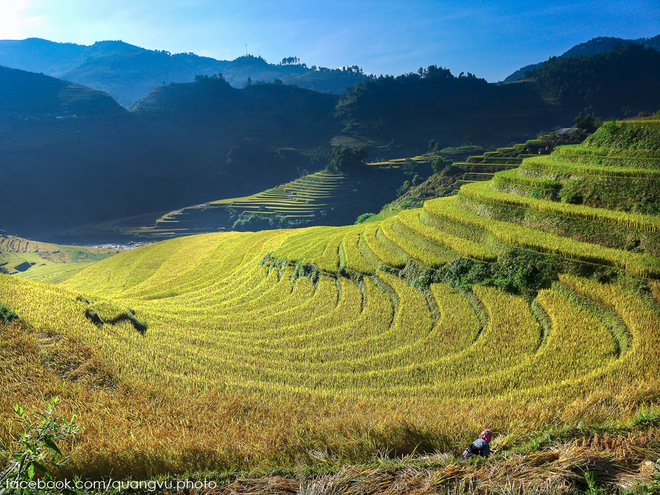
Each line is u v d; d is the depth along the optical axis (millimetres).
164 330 32031
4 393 17250
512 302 28469
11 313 23625
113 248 164125
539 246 29531
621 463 8148
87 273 85688
